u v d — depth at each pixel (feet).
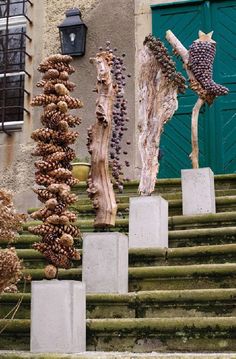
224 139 28.19
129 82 29.43
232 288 15.44
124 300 15.35
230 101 28.50
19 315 15.99
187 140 28.63
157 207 18.42
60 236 13.61
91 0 31.09
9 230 13.07
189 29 29.60
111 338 14.32
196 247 17.33
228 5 29.43
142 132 19.70
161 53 19.83
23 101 31.19
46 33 31.32
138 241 18.33
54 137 14.14
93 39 30.50
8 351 13.87
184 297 14.92
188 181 20.61
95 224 16.30
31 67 30.99
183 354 12.41
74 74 30.25
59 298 13.42
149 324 14.08
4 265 12.34
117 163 18.56
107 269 15.93
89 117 29.58
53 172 13.85
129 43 30.07
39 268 18.70
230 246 16.98
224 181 23.75
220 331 13.58
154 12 30.12
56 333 13.29
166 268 16.42
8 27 32.55
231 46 29.04
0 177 29.71
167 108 19.88
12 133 30.14
